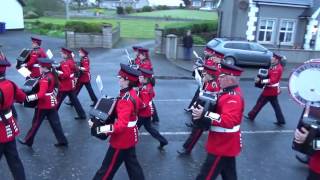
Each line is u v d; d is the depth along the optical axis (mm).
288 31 24812
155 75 16094
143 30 36969
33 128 7301
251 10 24016
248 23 24266
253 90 14320
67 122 9102
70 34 23172
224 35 26234
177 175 6547
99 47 23797
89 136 8180
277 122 9812
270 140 8570
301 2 24391
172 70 17406
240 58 19672
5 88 5066
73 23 24922
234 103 4828
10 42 24953
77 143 7742
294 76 5102
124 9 65188
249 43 19953
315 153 4527
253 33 24328
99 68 17359
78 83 10078
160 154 7410
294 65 20969
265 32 24609
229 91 4906
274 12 24297
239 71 4941
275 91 9594
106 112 4965
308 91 4992
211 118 4785
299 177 6715
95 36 23609
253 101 12422
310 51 21953
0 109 5070
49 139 7879
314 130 4246
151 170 6688
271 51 20938
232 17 24859
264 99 9742
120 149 5164
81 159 6977
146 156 7285
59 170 6500
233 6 24734
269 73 9570
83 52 10141
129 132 5184
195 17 58219
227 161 5105
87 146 7605
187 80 15711
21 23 31906
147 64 9664
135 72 5027
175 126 9195
